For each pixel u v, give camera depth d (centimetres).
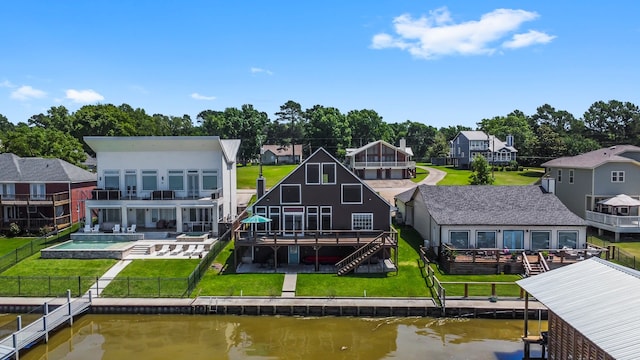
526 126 12888
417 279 3459
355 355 2492
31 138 7312
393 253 4006
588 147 9038
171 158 4638
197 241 4209
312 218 3938
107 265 3703
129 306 3052
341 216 3931
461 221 3828
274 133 14262
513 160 9231
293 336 2744
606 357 1659
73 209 5116
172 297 3183
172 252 3994
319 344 2634
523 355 2459
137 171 4647
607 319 1703
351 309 3017
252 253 3844
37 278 3303
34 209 4912
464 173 8356
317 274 3559
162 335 2769
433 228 4034
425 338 2695
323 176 3919
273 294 3228
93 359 2472
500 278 3469
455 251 3628
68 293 2920
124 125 10056
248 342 2670
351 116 12475
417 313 3003
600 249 3684
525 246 3825
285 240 3700
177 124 17512
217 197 4434
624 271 2055
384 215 3925
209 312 3044
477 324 2895
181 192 4641
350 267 3544
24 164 5169
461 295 3177
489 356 2455
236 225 4534
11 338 2459
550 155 8994
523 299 3097
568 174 5256
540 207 4009
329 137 10788
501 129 12244
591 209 4856
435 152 11206
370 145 7919
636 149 5088
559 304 1947
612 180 4816
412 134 13838
